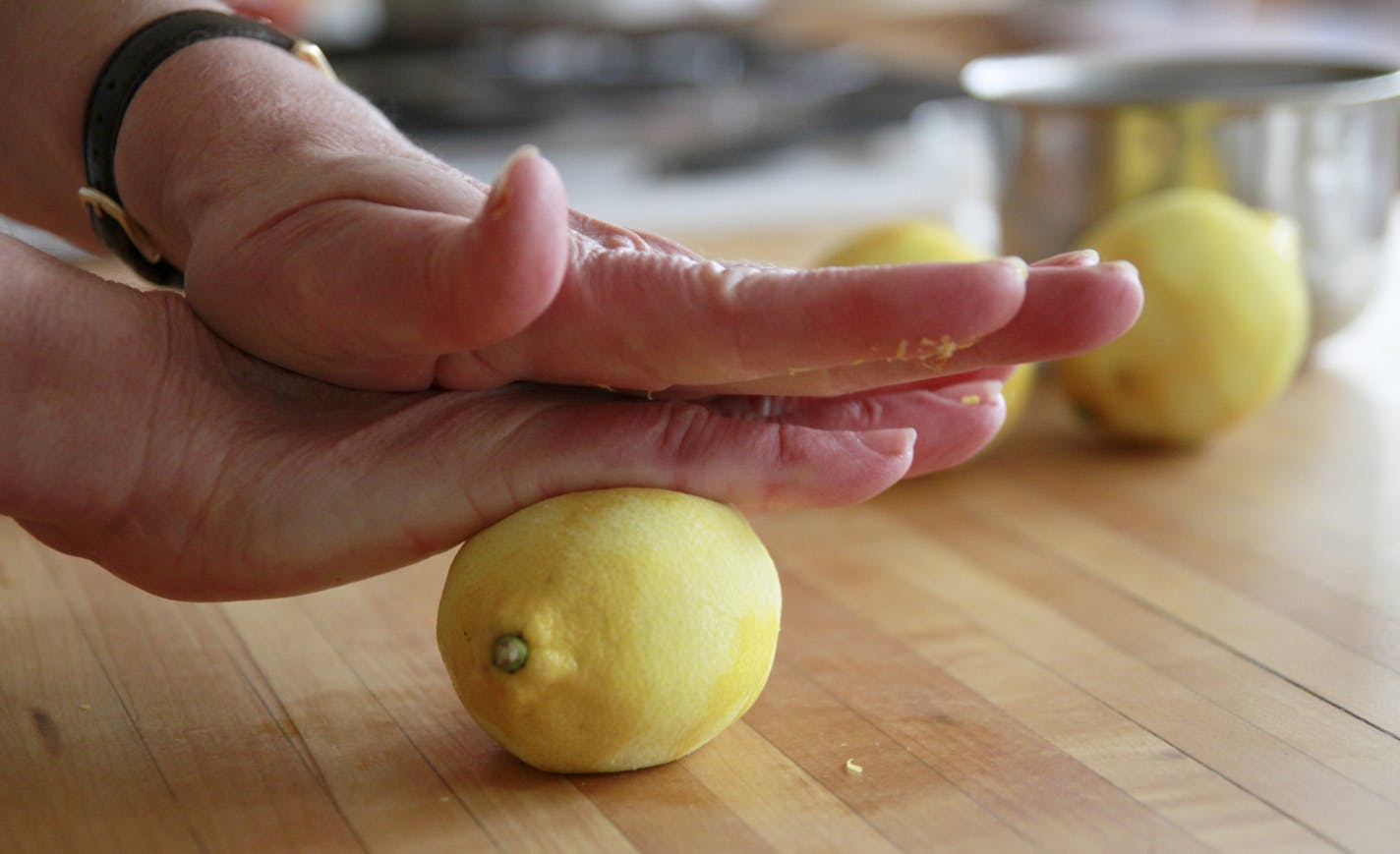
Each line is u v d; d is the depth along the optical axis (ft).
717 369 1.76
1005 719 1.91
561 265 1.65
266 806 1.79
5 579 2.20
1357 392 2.75
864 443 1.86
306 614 2.13
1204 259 2.45
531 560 1.77
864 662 2.03
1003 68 2.91
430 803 1.80
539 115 4.14
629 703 1.76
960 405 1.96
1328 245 2.69
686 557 1.78
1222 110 2.62
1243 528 2.32
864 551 2.30
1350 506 2.37
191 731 1.90
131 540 1.85
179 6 2.05
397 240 1.72
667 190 3.90
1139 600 2.15
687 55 4.73
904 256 2.43
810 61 4.85
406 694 1.97
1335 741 1.87
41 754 1.87
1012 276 1.69
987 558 2.27
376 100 4.02
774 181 3.99
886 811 1.78
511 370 1.84
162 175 1.95
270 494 1.84
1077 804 1.78
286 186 1.83
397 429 1.86
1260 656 2.02
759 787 1.81
